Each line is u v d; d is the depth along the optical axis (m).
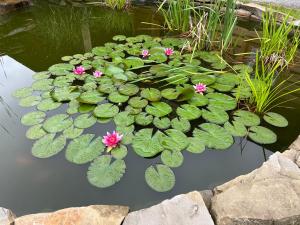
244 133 1.85
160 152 1.72
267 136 1.83
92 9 4.16
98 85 2.32
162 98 2.20
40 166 1.67
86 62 2.65
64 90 2.25
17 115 2.09
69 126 1.90
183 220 1.22
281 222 1.21
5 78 2.56
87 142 1.77
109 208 1.31
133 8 4.10
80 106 2.09
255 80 2.26
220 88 2.29
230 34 2.81
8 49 3.12
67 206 1.46
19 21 3.82
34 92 2.32
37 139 1.85
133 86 2.28
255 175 1.40
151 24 3.62
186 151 1.78
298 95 2.27
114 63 2.55
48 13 4.06
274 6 3.40
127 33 3.41
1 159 1.72
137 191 1.53
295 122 2.01
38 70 2.67
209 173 1.64
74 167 1.67
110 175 1.57
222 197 1.30
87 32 3.23
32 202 1.47
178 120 1.95
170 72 2.47
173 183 1.52
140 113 2.00
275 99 2.11
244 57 2.80
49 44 3.22
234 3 2.66
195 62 2.64
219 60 2.72
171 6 3.30
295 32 2.74
